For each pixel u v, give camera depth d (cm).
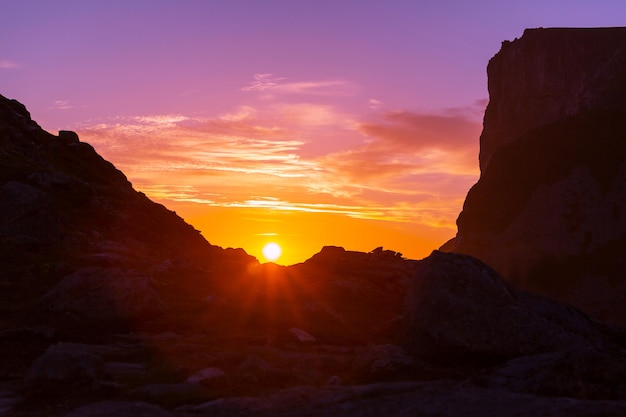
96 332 2198
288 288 2998
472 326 1800
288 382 1680
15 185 3741
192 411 1421
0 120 4991
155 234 4369
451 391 1430
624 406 1253
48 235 3631
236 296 2878
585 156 17262
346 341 2239
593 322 2016
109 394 1524
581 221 16375
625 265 15038
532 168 17962
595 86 18938
